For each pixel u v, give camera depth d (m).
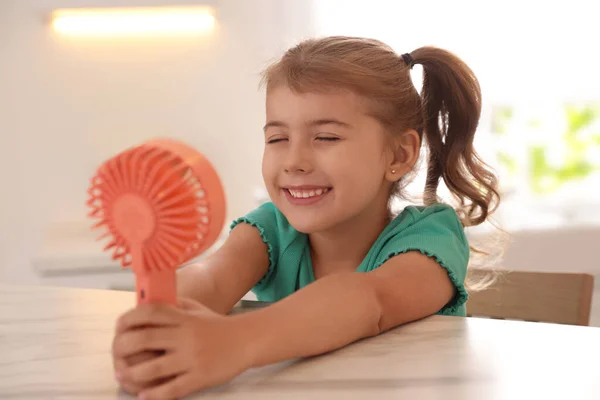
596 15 2.27
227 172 2.10
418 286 0.67
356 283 0.60
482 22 2.24
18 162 2.03
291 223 0.80
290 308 0.53
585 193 2.36
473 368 0.50
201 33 2.03
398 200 1.02
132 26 2.01
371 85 0.80
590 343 0.56
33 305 0.71
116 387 0.47
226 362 0.46
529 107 2.33
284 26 2.08
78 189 2.06
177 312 0.46
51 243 1.88
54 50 1.99
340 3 2.13
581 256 2.01
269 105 0.80
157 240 0.44
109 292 0.76
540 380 0.47
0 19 1.96
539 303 0.99
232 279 0.83
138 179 0.43
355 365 0.51
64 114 2.02
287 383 0.47
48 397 0.46
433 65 0.98
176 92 2.05
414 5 2.18
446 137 1.00
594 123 2.35
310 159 0.77
